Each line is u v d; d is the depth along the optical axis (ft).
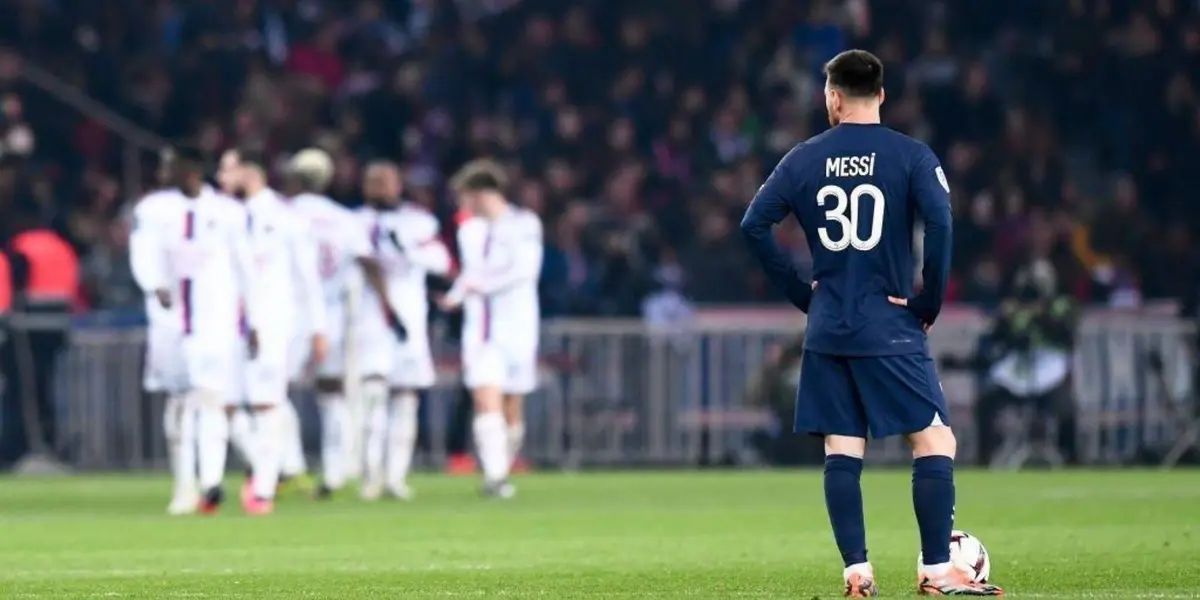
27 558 129.18
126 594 101.60
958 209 316.81
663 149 338.34
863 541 94.48
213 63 339.57
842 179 94.02
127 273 297.94
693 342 275.18
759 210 95.35
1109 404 273.95
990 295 299.99
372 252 203.51
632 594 99.14
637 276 292.61
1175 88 344.90
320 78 349.41
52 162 333.21
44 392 269.03
